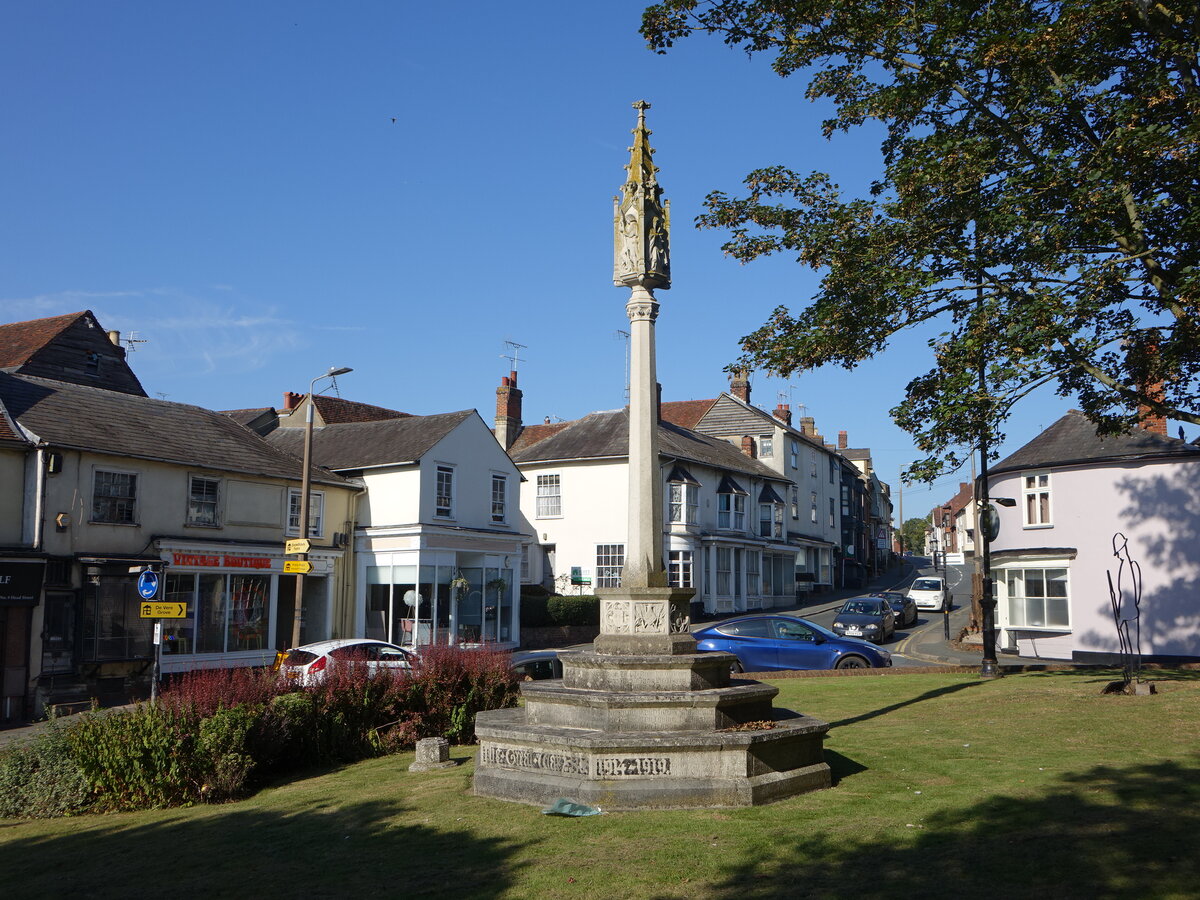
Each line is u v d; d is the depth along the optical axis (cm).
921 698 1488
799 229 1511
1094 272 1248
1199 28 1200
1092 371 1405
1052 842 666
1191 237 1223
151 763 1027
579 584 4294
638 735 827
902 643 3394
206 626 2661
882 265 1424
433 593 3206
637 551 930
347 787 1015
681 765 815
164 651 2508
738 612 4791
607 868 660
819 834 714
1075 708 1252
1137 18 1284
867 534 7919
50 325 3653
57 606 2273
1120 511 2683
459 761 1122
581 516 4338
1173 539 2580
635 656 887
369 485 3328
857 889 598
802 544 5703
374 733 1246
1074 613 2745
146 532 2531
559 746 838
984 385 1346
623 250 968
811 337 1448
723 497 4819
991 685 1620
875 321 1430
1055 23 1239
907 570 9012
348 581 3222
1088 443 2792
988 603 1886
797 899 587
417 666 1393
